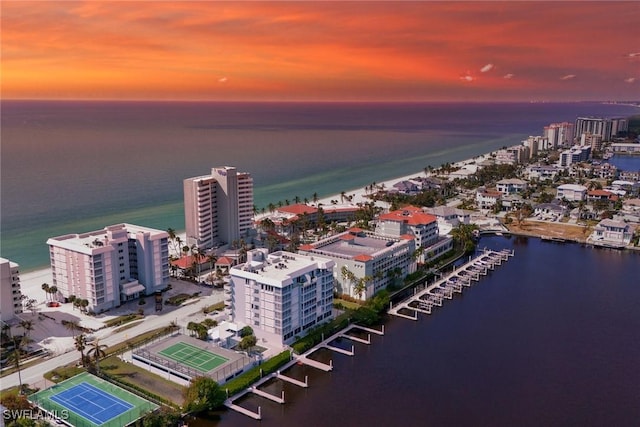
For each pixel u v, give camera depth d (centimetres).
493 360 19425
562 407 16588
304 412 16125
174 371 17450
